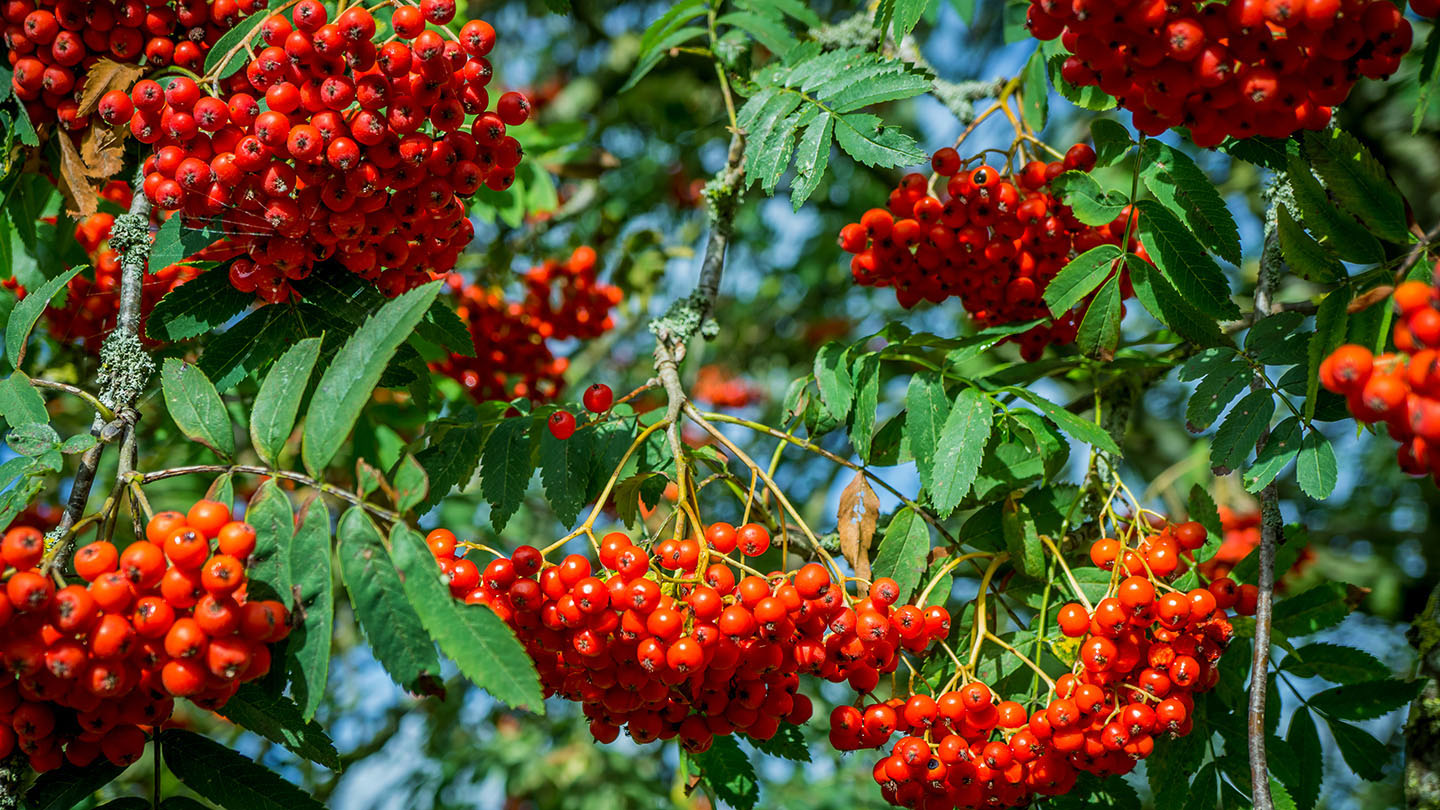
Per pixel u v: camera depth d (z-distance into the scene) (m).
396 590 2.12
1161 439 7.08
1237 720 3.10
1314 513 7.18
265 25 2.53
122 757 2.21
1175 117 2.50
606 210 6.21
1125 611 2.71
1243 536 5.13
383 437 4.55
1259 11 2.21
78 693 2.02
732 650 2.47
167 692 2.10
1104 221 3.11
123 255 2.96
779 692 2.70
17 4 2.91
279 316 3.02
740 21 4.55
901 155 3.09
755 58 5.48
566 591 2.47
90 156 3.13
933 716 2.75
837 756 6.74
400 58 2.43
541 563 2.50
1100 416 4.05
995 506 3.36
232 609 1.99
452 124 2.61
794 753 3.20
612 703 2.62
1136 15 2.23
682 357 3.82
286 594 2.13
